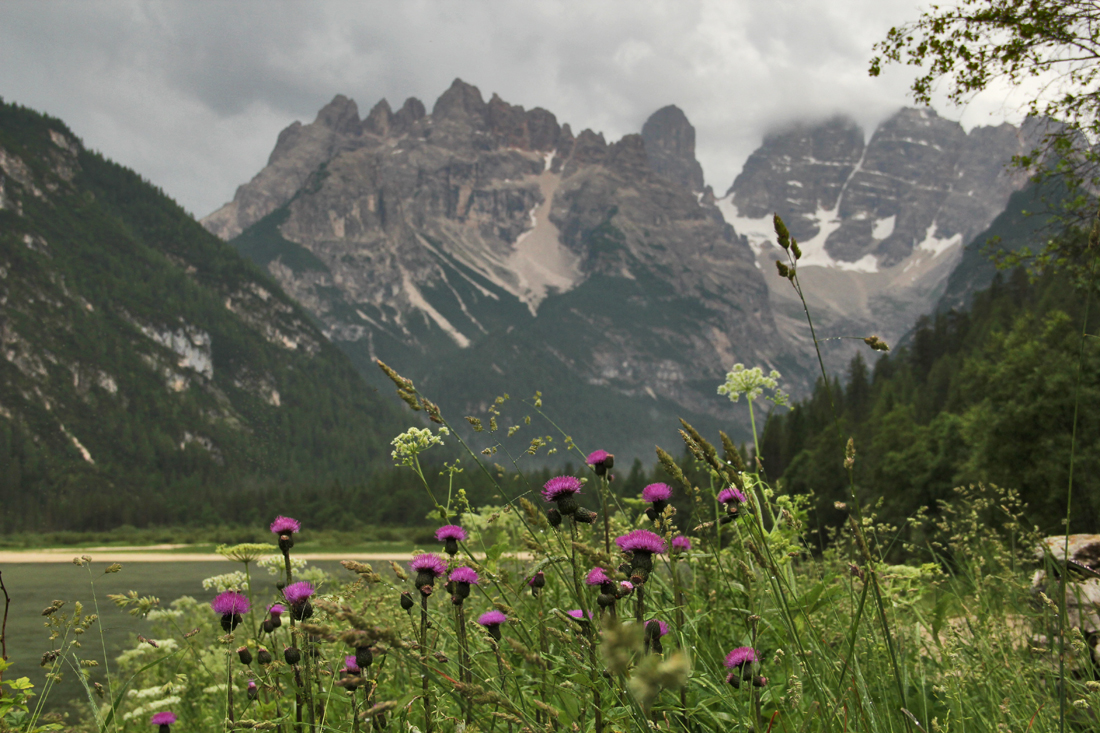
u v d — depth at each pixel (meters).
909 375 125.44
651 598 2.96
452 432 2.63
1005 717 2.63
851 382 143.00
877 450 54.28
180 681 4.82
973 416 31.28
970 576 4.17
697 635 2.94
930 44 11.73
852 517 2.07
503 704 1.88
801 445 79.56
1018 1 10.93
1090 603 3.25
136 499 185.88
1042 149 12.05
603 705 2.01
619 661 0.75
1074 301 27.62
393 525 120.62
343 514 135.75
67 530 167.88
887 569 3.74
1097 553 3.79
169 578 63.50
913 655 3.27
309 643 2.52
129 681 2.79
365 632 1.69
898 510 40.94
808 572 3.81
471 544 3.94
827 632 3.15
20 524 168.62
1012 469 26.52
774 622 3.06
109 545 142.75
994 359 35.59
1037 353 27.06
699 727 2.61
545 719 2.13
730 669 2.40
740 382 4.77
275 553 3.48
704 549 3.38
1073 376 24.12
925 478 40.44
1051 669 2.97
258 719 2.78
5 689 2.59
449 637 2.76
